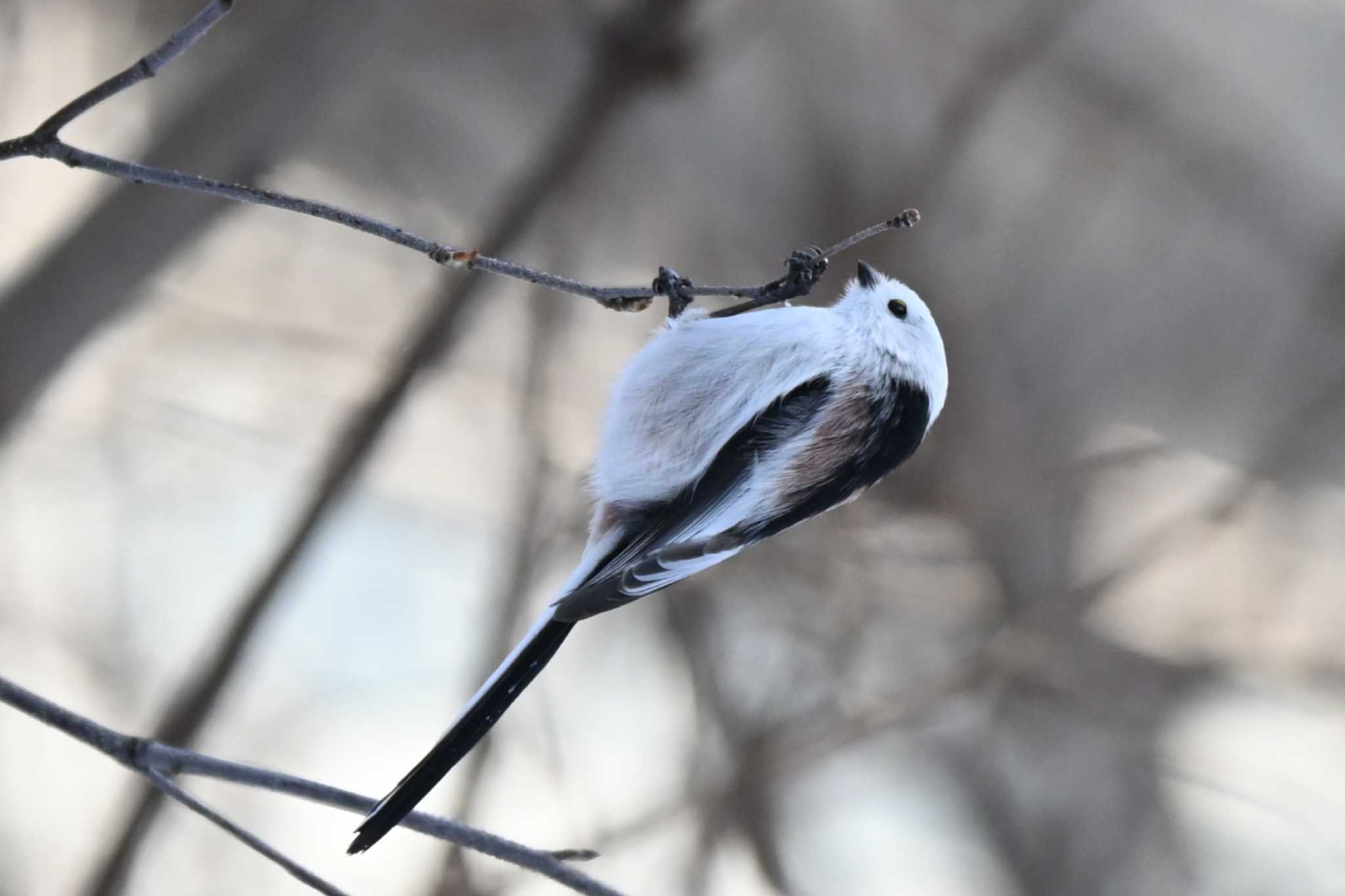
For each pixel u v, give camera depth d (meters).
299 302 15.34
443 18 14.35
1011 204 14.89
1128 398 14.97
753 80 14.45
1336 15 16.44
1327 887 12.90
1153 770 13.12
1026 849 13.45
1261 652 13.61
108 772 14.09
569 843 10.98
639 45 10.41
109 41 13.23
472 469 15.02
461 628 14.98
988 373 13.49
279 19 8.71
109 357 14.47
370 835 5.11
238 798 13.45
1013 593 12.27
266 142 8.66
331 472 10.19
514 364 13.33
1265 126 16.00
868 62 14.23
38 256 8.56
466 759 11.23
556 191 10.96
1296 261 15.72
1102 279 15.27
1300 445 14.32
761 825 12.07
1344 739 13.32
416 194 15.31
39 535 14.70
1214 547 13.89
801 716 11.71
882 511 12.33
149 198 8.48
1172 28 15.70
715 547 5.96
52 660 14.51
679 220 14.67
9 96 11.97
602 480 6.27
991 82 13.91
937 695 11.67
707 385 6.30
